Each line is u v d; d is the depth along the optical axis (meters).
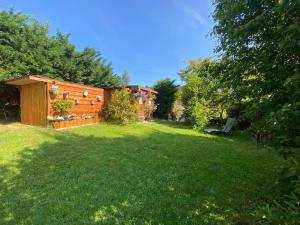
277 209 1.65
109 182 4.08
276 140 2.42
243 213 3.14
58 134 8.27
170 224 2.87
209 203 3.42
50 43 15.94
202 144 7.62
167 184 4.05
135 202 3.39
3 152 5.64
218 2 3.73
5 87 12.81
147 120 15.78
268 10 2.55
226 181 4.27
